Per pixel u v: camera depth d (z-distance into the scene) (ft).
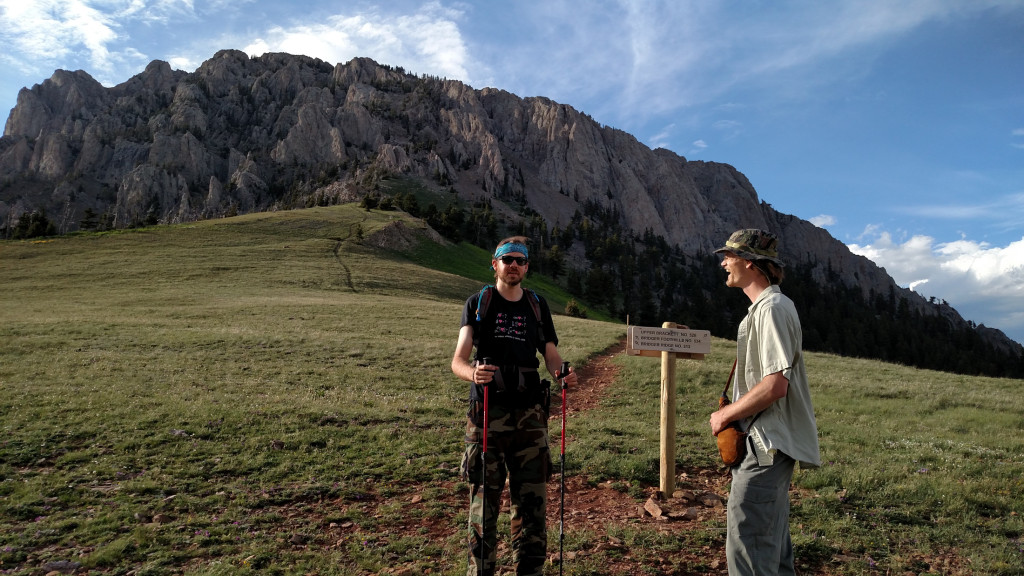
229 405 38.68
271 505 22.81
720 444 12.27
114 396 40.55
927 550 18.51
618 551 18.21
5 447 28.55
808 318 536.01
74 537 19.42
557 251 495.82
